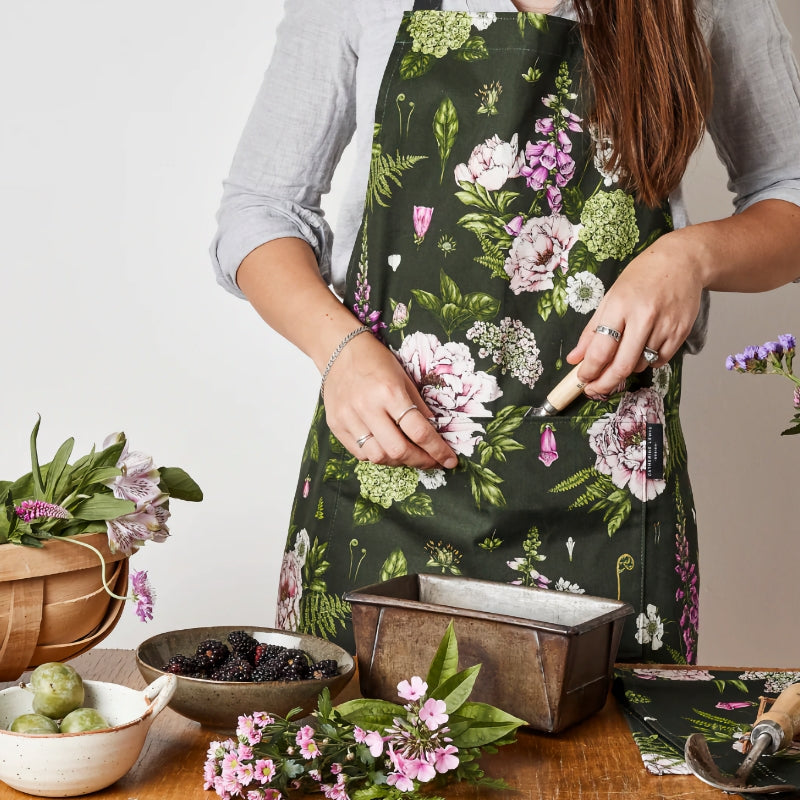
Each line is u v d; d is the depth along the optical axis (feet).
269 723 2.57
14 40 6.78
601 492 3.87
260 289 4.03
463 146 3.89
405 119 3.94
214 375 7.08
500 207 3.87
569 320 3.91
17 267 6.91
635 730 2.94
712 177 7.06
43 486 3.19
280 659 2.96
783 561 7.30
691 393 7.18
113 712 2.72
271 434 7.15
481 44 3.87
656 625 3.92
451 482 3.86
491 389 3.86
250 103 6.93
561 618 3.16
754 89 4.23
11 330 6.94
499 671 2.87
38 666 2.92
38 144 6.86
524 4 4.03
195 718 2.82
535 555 3.85
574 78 3.87
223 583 7.20
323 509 4.12
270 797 2.42
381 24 4.04
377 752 2.43
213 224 6.97
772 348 3.06
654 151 3.80
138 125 6.89
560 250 3.92
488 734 2.59
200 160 6.94
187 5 6.86
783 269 4.06
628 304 3.60
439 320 3.91
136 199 6.93
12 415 6.99
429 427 3.68
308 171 4.29
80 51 6.82
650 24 3.71
